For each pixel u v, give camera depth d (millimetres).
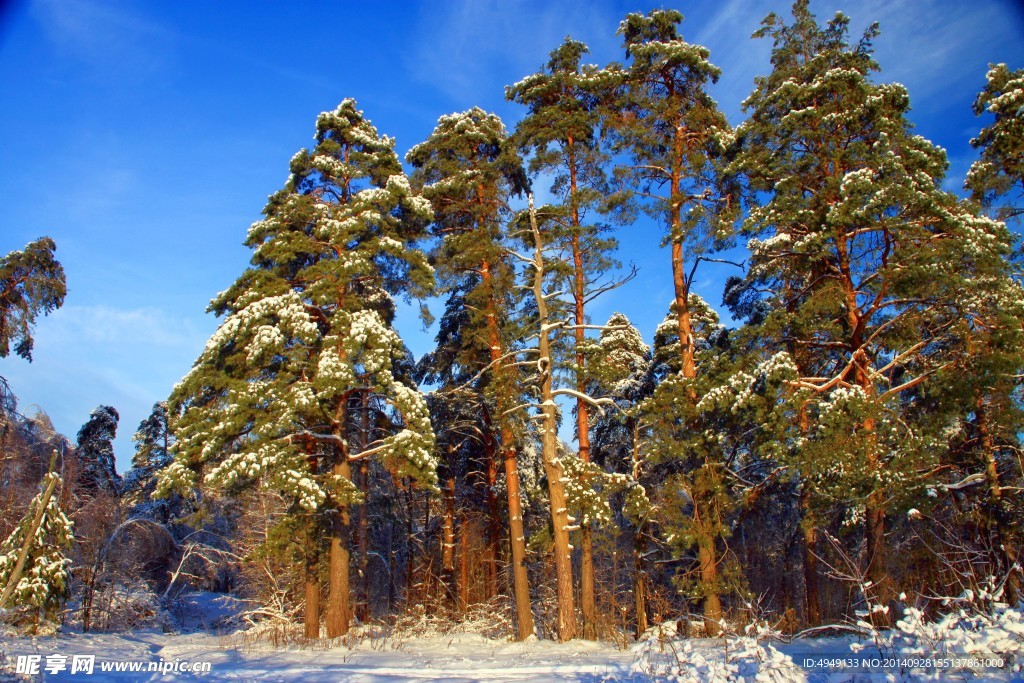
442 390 23312
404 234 22422
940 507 17984
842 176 17875
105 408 44125
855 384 17234
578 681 10281
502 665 13773
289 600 25516
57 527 18016
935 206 16188
